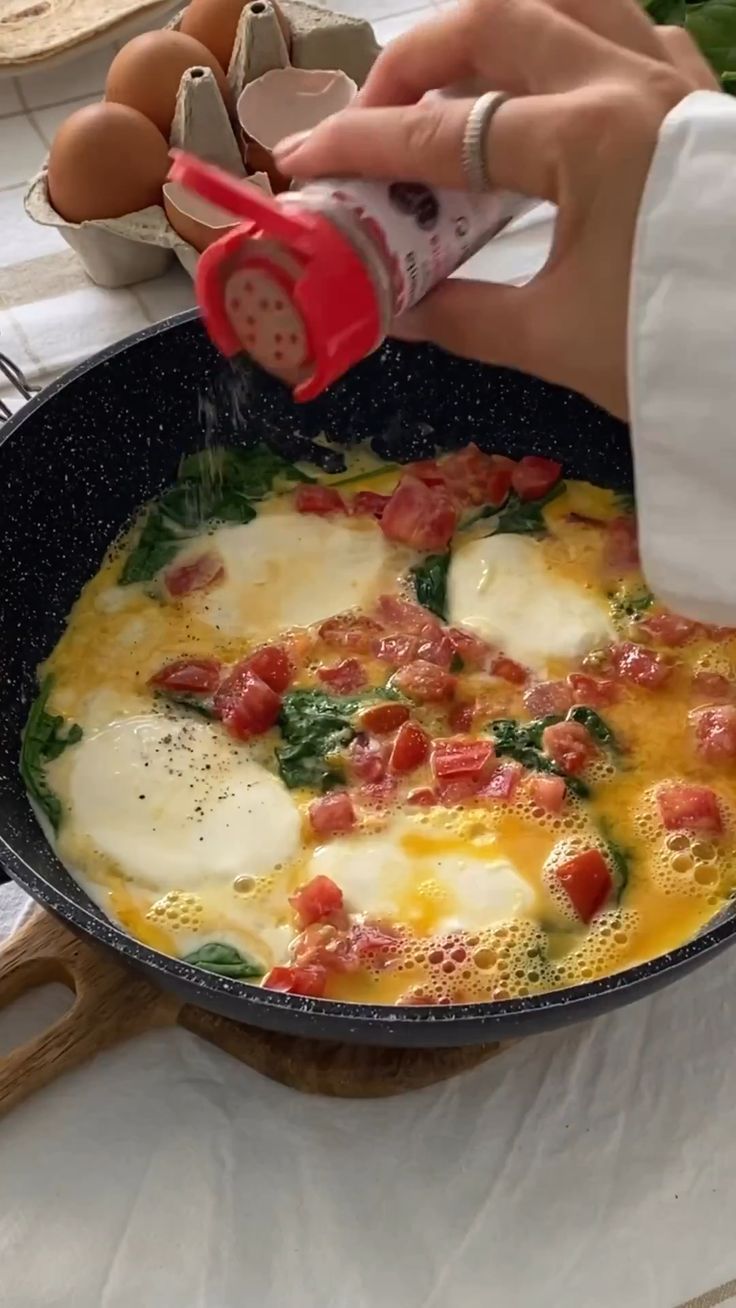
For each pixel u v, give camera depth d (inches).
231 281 23.0
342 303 22.8
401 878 32.3
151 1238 28.3
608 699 36.0
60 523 38.2
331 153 23.6
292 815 33.7
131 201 46.1
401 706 35.6
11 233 51.6
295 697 36.3
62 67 58.5
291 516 40.3
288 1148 29.5
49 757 35.4
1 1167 29.3
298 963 30.6
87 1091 30.4
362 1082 30.0
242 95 46.5
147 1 56.1
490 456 41.7
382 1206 28.6
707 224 20.8
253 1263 28.0
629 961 31.0
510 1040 29.8
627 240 22.1
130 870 32.9
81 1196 28.9
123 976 30.9
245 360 38.7
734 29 43.6
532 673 36.9
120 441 38.9
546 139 21.8
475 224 25.8
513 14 23.3
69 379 36.7
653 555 24.1
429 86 25.5
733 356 21.3
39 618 37.6
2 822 29.5
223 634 38.0
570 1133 29.6
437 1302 27.3
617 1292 27.4
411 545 39.6
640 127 21.3
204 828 33.5
